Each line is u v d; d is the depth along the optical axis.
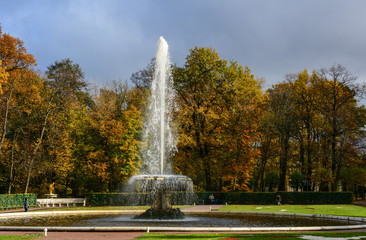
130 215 27.62
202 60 46.81
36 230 17.12
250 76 48.00
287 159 50.31
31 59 42.38
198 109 45.34
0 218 25.28
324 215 25.42
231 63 48.62
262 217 25.50
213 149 48.41
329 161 50.16
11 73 40.38
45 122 41.72
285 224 20.66
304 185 56.41
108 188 51.81
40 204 38.59
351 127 47.75
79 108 48.22
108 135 43.03
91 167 42.59
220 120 46.69
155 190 23.73
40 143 42.00
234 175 44.50
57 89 44.56
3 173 44.50
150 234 15.68
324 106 49.09
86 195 53.06
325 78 49.88
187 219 23.48
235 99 45.25
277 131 48.72
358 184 55.69
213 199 42.03
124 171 41.84
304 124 54.09
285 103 46.81
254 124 45.34
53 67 56.38
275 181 60.34
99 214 29.02
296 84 52.06
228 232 16.86
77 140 46.47
